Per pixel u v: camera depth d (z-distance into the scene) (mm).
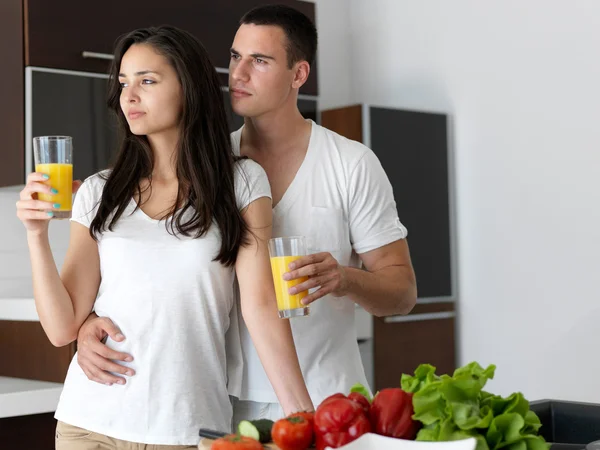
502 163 4461
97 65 3430
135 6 3506
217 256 1797
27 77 3232
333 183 2139
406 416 1211
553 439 1667
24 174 3244
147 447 1733
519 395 1214
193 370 1777
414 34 4840
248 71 2059
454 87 4660
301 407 1751
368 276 2010
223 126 1896
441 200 4582
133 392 1751
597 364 4082
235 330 1966
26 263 3754
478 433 1171
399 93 4922
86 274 1880
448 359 4578
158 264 1776
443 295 4559
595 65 4082
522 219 4379
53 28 3297
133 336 1769
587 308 4117
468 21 4590
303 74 2137
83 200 1895
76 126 3359
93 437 1766
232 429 2041
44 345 3018
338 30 5094
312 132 2164
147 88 1814
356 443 1117
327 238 2123
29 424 2785
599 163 4070
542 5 4289
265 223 1880
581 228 4141
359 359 2191
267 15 2068
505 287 4461
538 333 4320
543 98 4289
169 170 1865
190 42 1862
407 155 4441
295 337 2078
